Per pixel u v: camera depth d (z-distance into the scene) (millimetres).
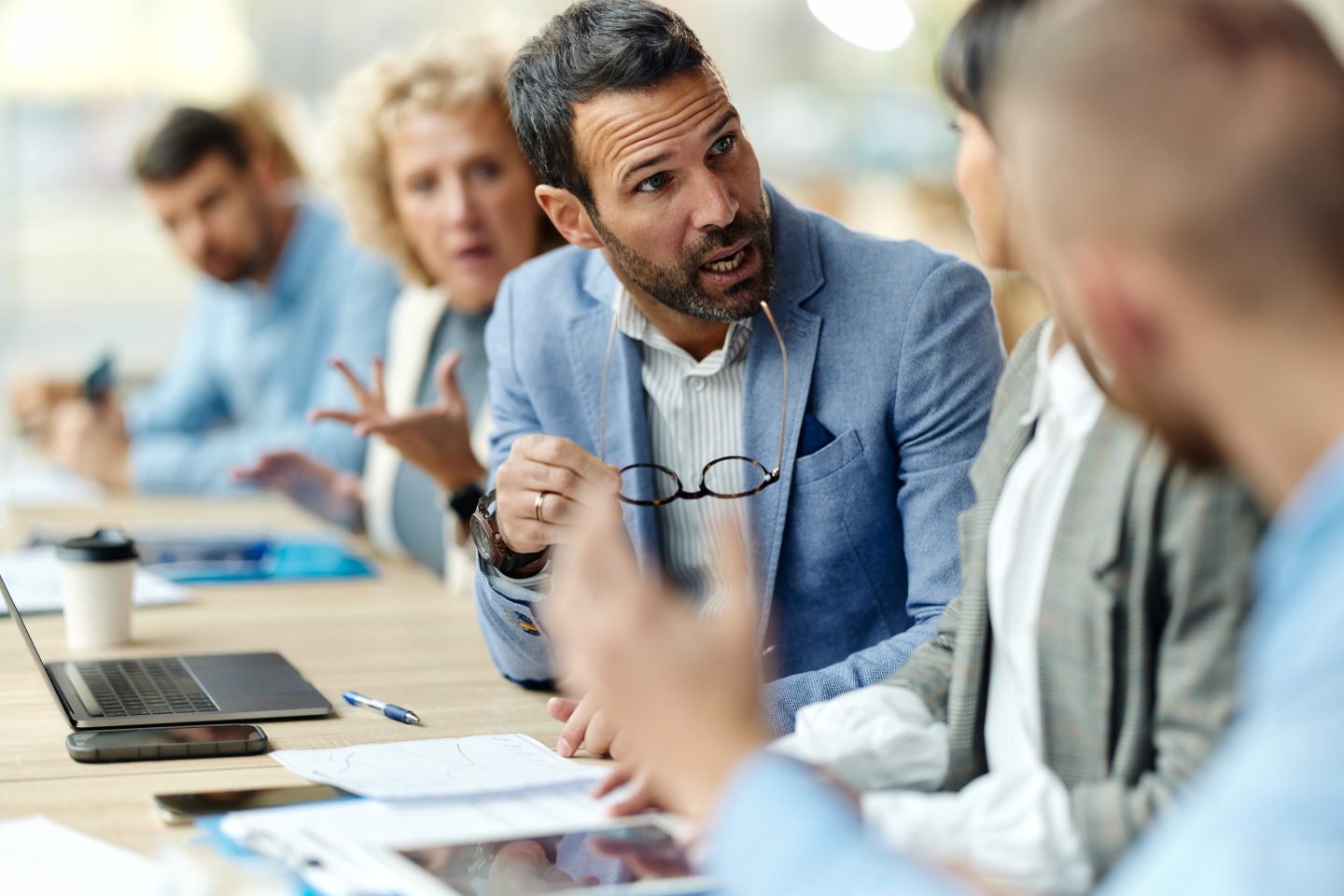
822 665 1737
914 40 5172
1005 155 788
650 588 844
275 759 1369
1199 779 946
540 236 2727
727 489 1729
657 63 1540
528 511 1534
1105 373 854
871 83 5348
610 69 1547
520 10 5121
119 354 5117
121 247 5172
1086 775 1047
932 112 5172
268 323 3799
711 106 1550
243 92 3828
